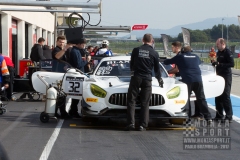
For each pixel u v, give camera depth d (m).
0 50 38.16
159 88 17.91
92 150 14.37
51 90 19.31
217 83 20.19
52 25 78.50
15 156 13.50
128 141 15.80
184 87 18.28
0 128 18.00
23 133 17.00
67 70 20.50
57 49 22.58
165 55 54.47
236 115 23.31
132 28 47.56
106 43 33.28
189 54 19.31
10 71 26.66
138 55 17.23
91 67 29.06
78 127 18.41
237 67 80.00
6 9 33.31
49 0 33.53
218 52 20.59
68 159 13.20
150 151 14.35
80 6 30.69
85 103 17.98
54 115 19.44
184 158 13.52
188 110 18.53
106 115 17.67
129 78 19.27
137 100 17.92
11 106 24.77
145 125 17.64
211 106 27.33
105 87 17.88
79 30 21.50
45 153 13.88
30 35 53.25
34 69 27.47
